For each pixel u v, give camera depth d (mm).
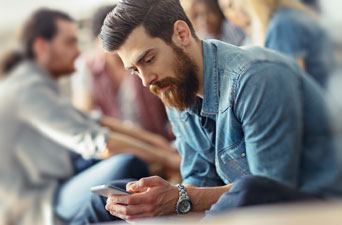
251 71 1822
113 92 3572
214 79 1845
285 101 1829
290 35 2420
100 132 2807
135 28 1717
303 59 2414
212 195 1816
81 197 2537
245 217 1146
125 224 1765
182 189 1815
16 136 2814
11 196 2787
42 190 2771
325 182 1945
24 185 2807
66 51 2990
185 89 1815
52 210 2635
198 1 2729
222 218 1215
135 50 1733
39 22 2959
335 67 2473
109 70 3543
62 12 3021
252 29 2527
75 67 3059
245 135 1847
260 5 2453
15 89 2840
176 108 1862
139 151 2838
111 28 1729
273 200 1600
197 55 1822
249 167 1872
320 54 2445
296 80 1918
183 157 2090
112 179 2418
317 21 2494
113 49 1761
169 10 1751
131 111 3447
